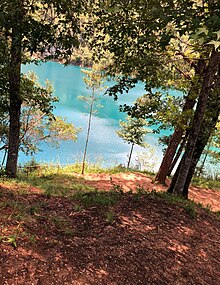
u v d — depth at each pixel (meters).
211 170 24.02
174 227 6.23
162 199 7.64
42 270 3.62
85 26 7.63
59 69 72.56
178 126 11.27
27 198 6.83
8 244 3.85
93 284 3.70
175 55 10.46
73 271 3.81
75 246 4.44
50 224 5.00
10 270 3.43
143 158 26.14
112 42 7.66
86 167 19.39
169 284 4.33
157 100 10.35
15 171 12.11
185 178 9.20
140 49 7.92
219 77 9.70
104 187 14.12
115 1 5.28
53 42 5.80
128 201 7.00
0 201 5.63
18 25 5.27
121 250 4.72
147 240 5.31
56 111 39.66
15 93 11.03
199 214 7.56
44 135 19.27
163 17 3.77
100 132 34.34
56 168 18.48
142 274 4.31
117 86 8.80
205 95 8.52
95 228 5.31
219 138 16.53
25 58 10.92
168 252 5.17
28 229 4.47
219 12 3.56
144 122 21.81
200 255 5.46
